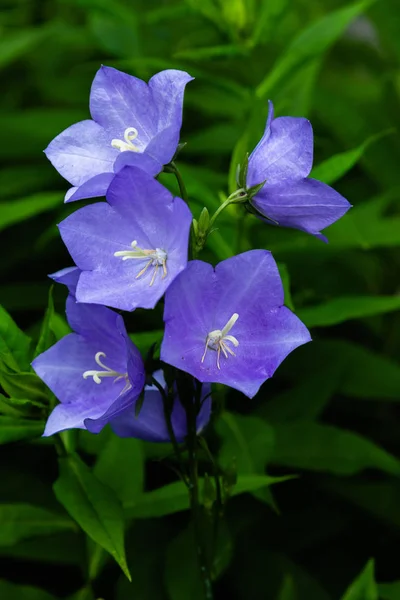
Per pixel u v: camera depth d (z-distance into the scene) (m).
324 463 0.60
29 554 0.58
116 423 0.49
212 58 0.61
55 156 0.47
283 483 0.65
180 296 0.45
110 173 0.45
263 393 0.66
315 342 0.64
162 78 0.47
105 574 0.61
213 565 0.52
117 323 0.45
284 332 0.46
